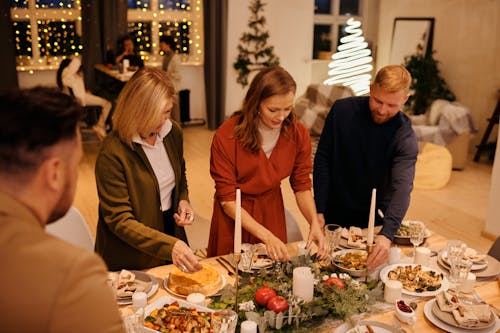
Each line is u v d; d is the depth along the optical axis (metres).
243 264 1.91
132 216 1.98
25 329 0.78
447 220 4.84
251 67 8.51
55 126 0.83
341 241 2.38
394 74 2.18
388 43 8.78
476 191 5.67
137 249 2.11
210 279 1.91
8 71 7.25
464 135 6.35
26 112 0.82
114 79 7.70
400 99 2.21
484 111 7.22
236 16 8.23
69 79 6.61
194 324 1.58
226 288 1.83
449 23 7.62
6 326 0.78
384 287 1.94
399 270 2.05
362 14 9.16
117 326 0.87
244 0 8.20
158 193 2.09
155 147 2.10
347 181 2.56
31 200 0.85
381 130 2.41
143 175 2.03
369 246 2.00
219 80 8.30
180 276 1.93
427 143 6.19
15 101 0.83
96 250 2.17
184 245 1.87
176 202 2.22
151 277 1.95
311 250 2.24
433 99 7.78
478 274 2.09
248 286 1.86
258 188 2.23
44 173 0.84
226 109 8.59
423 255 2.15
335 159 2.52
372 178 2.51
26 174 0.83
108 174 1.97
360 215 2.62
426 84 7.70
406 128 2.41
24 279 0.79
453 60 7.63
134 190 2.02
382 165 2.47
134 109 1.90
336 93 7.96
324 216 2.69
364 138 2.43
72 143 0.87
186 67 8.62
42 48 7.80
